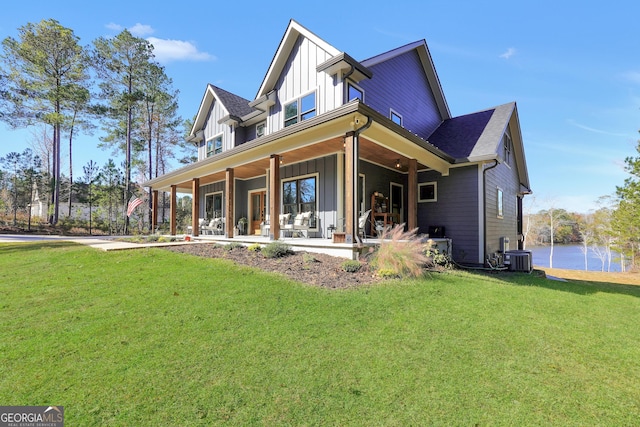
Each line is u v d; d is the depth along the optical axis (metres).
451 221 9.98
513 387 2.38
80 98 20.62
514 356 2.85
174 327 3.20
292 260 6.04
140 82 23.58
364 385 2.33
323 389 2.27
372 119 5.94
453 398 2.21
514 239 13.41
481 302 4.36
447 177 10.16
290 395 2.20
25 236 15.53
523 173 14.33
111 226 21.42
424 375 2.48
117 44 21.47
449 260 8.71
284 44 10.30
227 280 4.77
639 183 14.59
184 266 5.70
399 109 11.12
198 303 3.84
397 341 3.03
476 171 9.57
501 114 11.39
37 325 3.23
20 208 23.69
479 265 9.29
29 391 2.18
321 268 5.48
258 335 3.05
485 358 2.79
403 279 5.12
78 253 7.20
